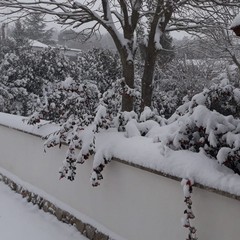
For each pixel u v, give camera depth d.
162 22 10.62
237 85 8.10
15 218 5.70
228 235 3.22
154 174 3.96
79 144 4.75
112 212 4.63
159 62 16.94
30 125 6.52
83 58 15.74
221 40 13.10
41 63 15.12
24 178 6.91
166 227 3.83
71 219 5.32
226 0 9.85
